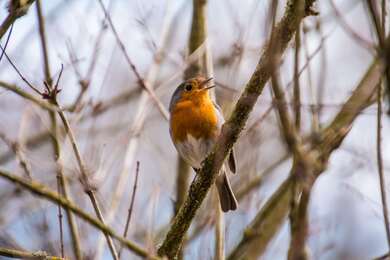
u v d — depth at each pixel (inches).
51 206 426.6
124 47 433.4
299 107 220.4
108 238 326.0
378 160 228.8
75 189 401.1
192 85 447.2
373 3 201.3
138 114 430.6
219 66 512.7
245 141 461.7
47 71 412.8
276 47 218.5
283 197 394.0
